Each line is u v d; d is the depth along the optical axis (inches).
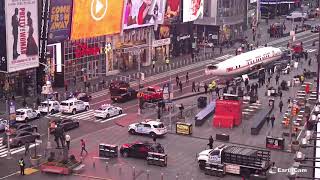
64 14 3602.4
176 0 4955.7
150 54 4808.1
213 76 4306.1
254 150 2220.7
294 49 5027.1
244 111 3152.1
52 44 3609.7
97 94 3661.4
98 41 4188.0
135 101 3521.2
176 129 2755.9
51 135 2682.1
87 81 4030.5
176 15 4995.1
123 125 2901.1
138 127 2709.2
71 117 3051.2
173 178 2123.5
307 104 3176.7
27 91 3496.6
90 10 3823.8
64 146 2346.2
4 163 2281.0
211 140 2422.5
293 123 2792.8
